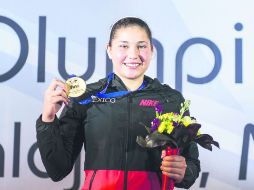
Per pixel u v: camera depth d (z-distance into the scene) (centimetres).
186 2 262
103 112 157
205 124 259
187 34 262
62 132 155
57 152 148
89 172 154
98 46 259
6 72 255
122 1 261
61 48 258
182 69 260
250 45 262
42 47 257
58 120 151
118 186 149
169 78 260
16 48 256
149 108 158
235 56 261
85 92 162
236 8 263
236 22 262
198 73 261
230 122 260
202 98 260
